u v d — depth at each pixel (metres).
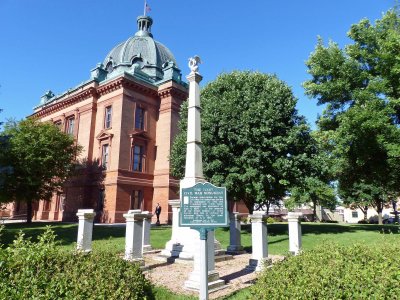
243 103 21.22
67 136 29.77
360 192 42.72
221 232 19.94
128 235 10.08
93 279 4.18
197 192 6.10
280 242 16.67
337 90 21.20
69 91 37.19
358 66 20.98
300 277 4.08
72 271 4.36
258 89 22.41
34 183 26.38
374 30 21.25
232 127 20.03
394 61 18.52
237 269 10.23
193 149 9.90
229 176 19.56
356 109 18.80
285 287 3.93
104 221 28.89
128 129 31.17
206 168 19.88
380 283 3.70
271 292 3.91
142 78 34.31
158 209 27.98
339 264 4.47
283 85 22.38
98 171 31.22
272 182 19.89
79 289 3.83
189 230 11.51
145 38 41.34
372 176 23.03
